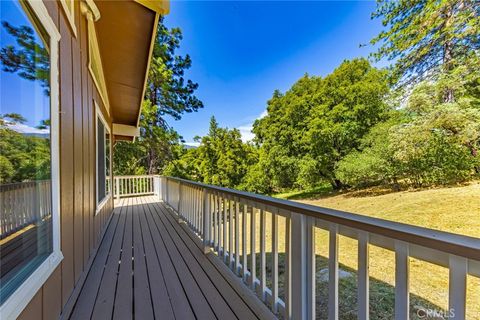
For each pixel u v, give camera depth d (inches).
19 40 49.3
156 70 544.7
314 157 411.5
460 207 207.2
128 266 107.4
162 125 608.1
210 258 115.4
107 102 219.8
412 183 319.3
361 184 371.6
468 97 277.3
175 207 230.8
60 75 73.8
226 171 572.4
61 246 69.7
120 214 229.9
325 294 96.1
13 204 47.0
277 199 67.6
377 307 81.6
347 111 381.1
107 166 223.3
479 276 28.4
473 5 253.8
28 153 52.7
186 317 70.1
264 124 511.5
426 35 293.7
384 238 39.2
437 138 278.5
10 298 40.9
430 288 93.8
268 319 67.8
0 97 44.9
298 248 55.8
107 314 72.1
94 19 112.6
